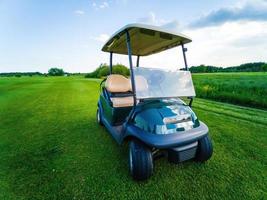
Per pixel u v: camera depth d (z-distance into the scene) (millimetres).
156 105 2373
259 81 15688
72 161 2838
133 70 2385
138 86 2367
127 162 2799
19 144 3498
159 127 2027
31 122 4961
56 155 3043
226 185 2229
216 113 5805
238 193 2090
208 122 4742
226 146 3305
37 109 6613
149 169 2162
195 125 2295
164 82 2564
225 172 2494
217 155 2971
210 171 2518
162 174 2451
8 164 2766
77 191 2150
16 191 2166
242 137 3721
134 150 2191
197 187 2195
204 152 2516
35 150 3232
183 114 2260
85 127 4504
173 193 2096
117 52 3994
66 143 3531
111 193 2107
